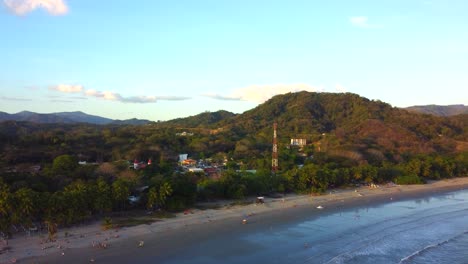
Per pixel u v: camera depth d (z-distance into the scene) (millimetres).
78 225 83938
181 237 78188
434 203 118250
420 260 68500
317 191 127250
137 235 78562
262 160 169375
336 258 68000
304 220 93875
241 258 67250
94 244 72312
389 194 131500
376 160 188750
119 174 121938
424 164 165875
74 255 66438
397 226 90312
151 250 70062
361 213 102688
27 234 76812
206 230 83562
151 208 98938
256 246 73688
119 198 93375
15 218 75438
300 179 130750
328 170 143875
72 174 115688
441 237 82500
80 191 87188
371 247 74625
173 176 116000
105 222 85125
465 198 127312
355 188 140500
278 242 76375
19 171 117500
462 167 177500
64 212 82938
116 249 70000
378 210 106875
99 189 92062
